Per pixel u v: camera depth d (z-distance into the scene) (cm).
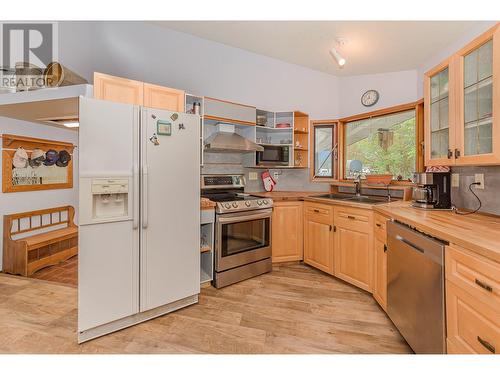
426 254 145
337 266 271
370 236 234
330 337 181
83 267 171
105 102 178
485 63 154
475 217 173
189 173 222
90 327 174
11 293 242
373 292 229
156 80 301
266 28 288
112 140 181
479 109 160
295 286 263
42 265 312
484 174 188
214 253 261
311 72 384
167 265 210
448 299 128
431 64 312
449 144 181
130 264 191
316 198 299
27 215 321
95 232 176
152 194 200
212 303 229
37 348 168
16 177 312
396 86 352
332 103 393
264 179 372
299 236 318
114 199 187
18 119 310
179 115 215
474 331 111
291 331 188
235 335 184
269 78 363
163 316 208
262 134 374
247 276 280
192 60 318
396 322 180
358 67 351
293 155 357
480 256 109
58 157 363
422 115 281
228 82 338
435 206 206
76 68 283
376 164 338
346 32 277
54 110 260
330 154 379
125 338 180
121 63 288
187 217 221
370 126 345
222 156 340
